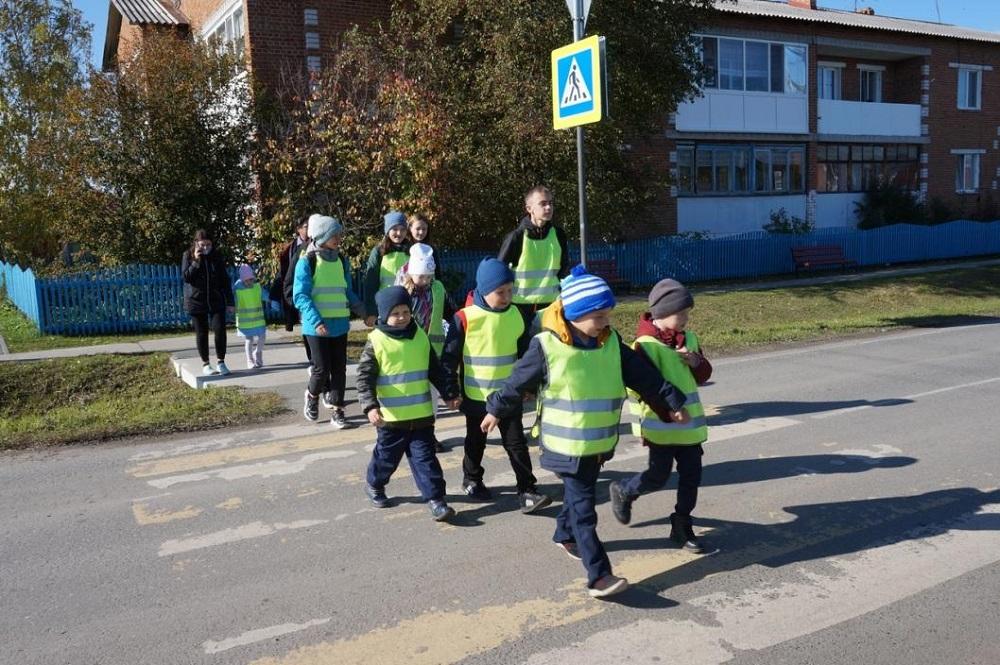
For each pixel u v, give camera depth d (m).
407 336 5.15
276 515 5.40
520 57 15.59
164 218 15.27
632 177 17.62
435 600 4.14
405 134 14.41
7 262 21.06
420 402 5.18
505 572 4.47
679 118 24.28
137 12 20.41
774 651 3.60
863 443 6.87
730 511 5.33
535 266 6.46
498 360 5.37
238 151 15.59
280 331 14.24
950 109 30.95
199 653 3.66
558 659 3.56
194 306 10.05
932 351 11.54
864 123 28.62
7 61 21.78
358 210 15.34
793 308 17.36
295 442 7.19
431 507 5.21
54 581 4.45
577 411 4.09
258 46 17.20
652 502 5.54
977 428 7.29
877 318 15.27
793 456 6.53
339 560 4.66
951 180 31.33
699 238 22.89
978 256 28.02
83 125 15.05
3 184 20.58
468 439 5.57
